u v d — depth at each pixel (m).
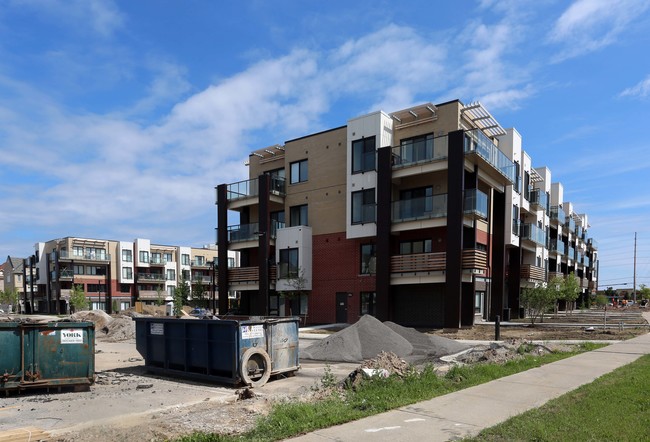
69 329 9.34
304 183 30.97
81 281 73.00
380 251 25.16
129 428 6.34
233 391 9.45
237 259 77.19
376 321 14.81
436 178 25.22
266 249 30.86
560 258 51.44
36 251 82.88
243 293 34.31
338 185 29.16
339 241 28.69
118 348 18.56
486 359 11.90
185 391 9.47
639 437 5.13
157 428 6.25
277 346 10.73
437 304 24.78
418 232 25.58
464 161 23.23
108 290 75.44
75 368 9.32
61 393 9.22
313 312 29.45
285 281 29.81
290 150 31.94
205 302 43.47
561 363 10.96
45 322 9.28
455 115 24.53
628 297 103.69
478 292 27.05
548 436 5.20
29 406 8.05
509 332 21.02
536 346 13.85
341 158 29.20
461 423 5.88
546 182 44.47
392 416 6.26
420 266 23.77
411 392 7.73
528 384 8.40
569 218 55.34
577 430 5.41
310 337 20.86
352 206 27.30
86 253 73.50
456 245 22.41
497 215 29.39
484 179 25.75
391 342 14.02
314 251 29.81
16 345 8.88
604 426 5.54
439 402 7.05
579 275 68.69
